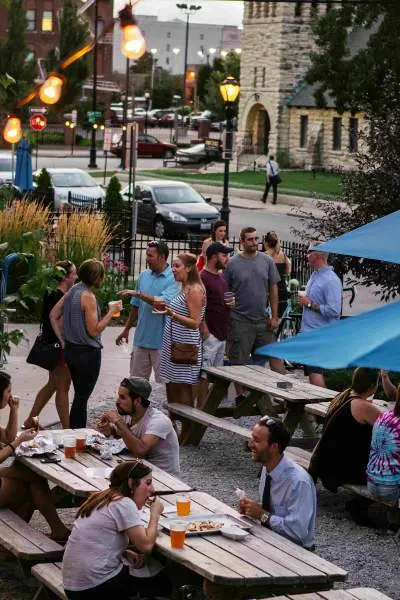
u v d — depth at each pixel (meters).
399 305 9.60
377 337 8.79
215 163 82.19
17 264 23.30
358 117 74.44
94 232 26.20
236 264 17.81
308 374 17.67
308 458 14.09
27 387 18.66
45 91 10.42
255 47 83.38
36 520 12.77
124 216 34.94
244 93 84.62
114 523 9.57
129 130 33.41
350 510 13.27
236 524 10.31
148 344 16.92
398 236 12.50
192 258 15.84
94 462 11.88
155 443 12.20
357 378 13.16
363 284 23.48
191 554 9.55
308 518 10.62
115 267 26.84
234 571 9.21
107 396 18.53
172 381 16.11
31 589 11.01
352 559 12.14
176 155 84.44
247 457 15.91
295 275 26.52
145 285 16.91
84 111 101.56
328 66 52.47
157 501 9.91
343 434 13.09
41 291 13.84
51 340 15.58
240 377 16.20
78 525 9.63
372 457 12.69
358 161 23.30
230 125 39.75
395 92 23.92
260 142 85.50
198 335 16.06
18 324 23.83
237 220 49.09
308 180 69.12
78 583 9.54
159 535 9.95
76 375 15.14
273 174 56.53
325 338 9.11
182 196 43.84
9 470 11.84
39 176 43.84
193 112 127.94
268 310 21.61
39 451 11.84
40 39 91.50
